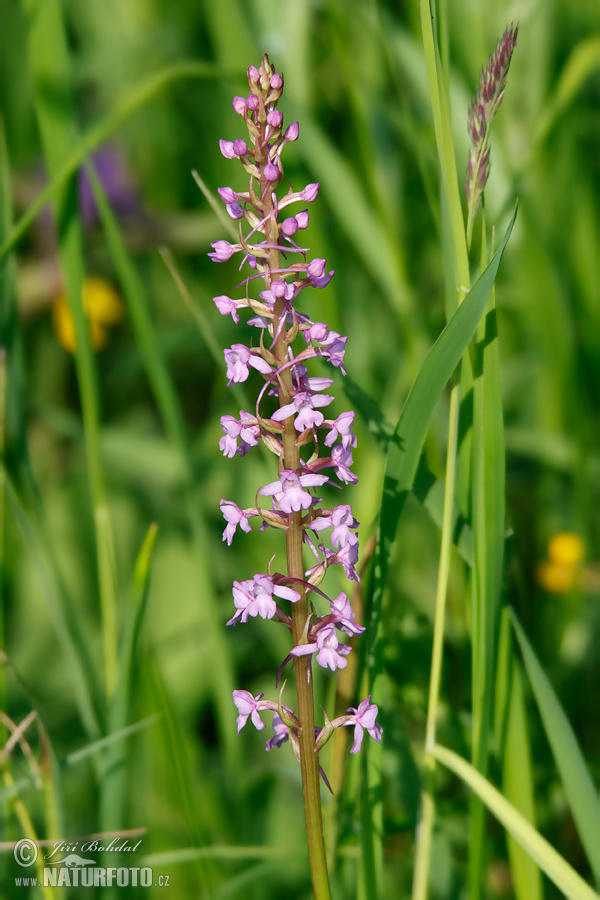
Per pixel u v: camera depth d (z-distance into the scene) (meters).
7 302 0.67
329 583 0.65
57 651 0.84
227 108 0.87
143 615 0.64
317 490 0.72
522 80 0.88
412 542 0.81
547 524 0.85
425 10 0.60
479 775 0.60
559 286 0.81
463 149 0.75
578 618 0.75
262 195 0.58
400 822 0.68
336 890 0.64
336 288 0.71
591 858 0.61
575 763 0.61
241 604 0.58
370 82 0.89
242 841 0.68
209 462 0.86
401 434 0.61
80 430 0.89
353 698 0.64
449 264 0.62
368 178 0.75
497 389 0.61
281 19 0.78
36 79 0.67
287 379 0.58
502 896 0.68
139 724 0.64
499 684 0.63
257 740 0.76
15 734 0.63
